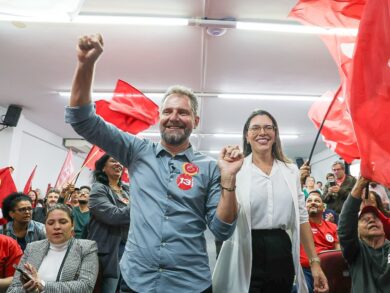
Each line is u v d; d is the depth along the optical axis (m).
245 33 4.18
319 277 1.84
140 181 1.45
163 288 1.29
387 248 2.07
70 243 2.33
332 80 5.56
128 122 3.44
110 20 3.88
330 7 2.06
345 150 2.50
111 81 5.62
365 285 2.07
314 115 2.88
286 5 3.64
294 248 1.76
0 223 3.42
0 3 2.15
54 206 2.42
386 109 1.48
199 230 1.41
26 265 2.06
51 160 9.26
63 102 6.85
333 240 3.23
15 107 7.04
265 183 1.83
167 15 3.83
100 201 2.49
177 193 1.40
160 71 5.28
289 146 10.52
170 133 1.46
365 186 2.01
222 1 3.61
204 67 5.14
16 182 7.39
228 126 8.36
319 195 3.37
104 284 2.42
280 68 5.16
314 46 4.49
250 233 1.72
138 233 1.37
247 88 5.97
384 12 1.51
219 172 1.50
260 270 1.70
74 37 4.36
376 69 1.51
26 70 5.41
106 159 2.77
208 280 1.36
